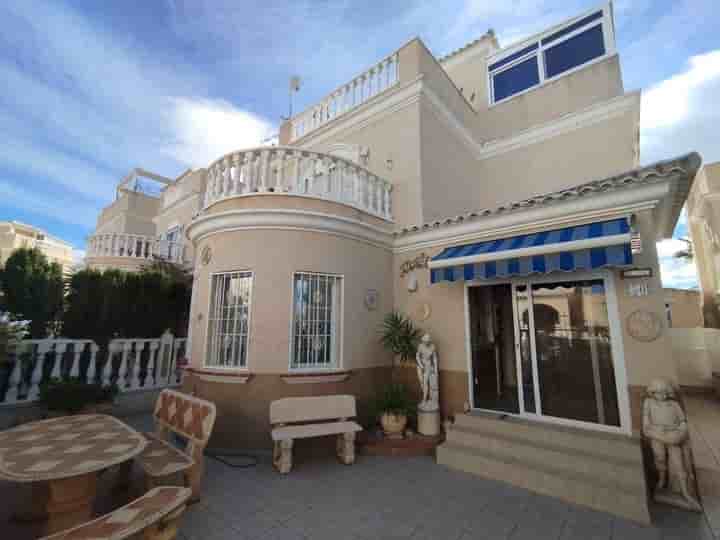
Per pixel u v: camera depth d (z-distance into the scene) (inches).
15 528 190.2
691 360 592.7
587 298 291.6
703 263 781.3
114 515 134.0
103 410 331.9
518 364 325.1
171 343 472.7
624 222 256.5
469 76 690.2
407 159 459.2
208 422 227.9
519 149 585.6
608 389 273.0
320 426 295.6
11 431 219.1
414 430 356.2
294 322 341.1
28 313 414.6
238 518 206.5
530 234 321.1
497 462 267.0
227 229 356.8
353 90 548.4
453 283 375.9
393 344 376.8
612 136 506.9
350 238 383.9
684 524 205.9
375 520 207.3
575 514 217.0
